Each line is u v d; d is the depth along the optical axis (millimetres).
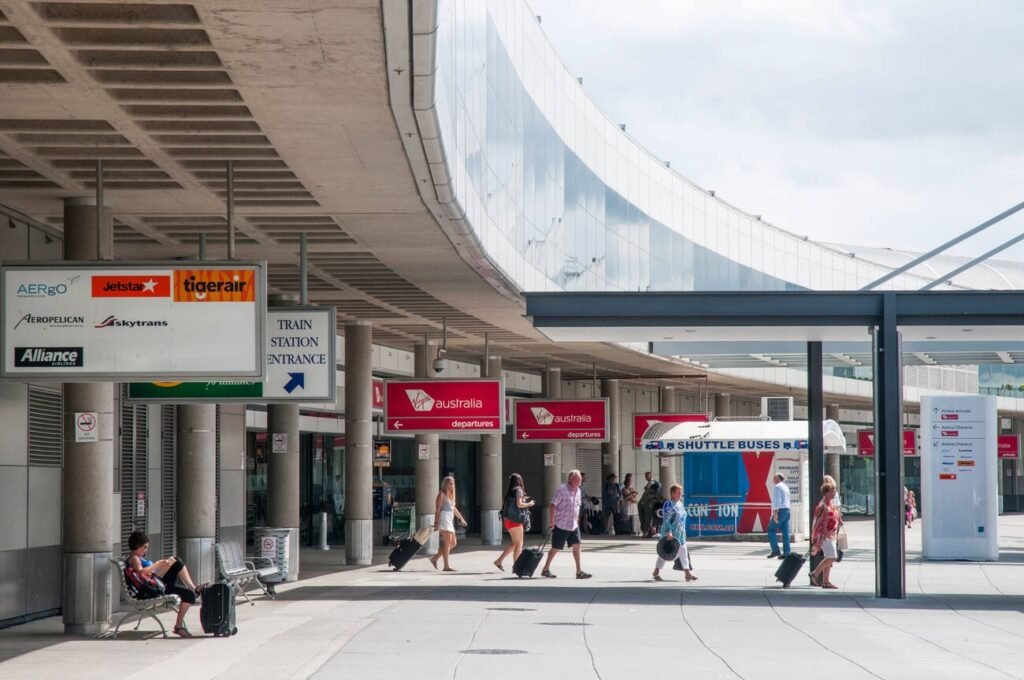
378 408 41719
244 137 16188
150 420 25500
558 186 42000
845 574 30469
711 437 46250
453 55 24094
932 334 25906
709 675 14586
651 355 45656
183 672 14859
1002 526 65875
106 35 12805
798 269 65375
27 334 16188
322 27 12219
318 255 24172
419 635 18250
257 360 16188
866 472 86375
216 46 12789
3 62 13320
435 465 40094
